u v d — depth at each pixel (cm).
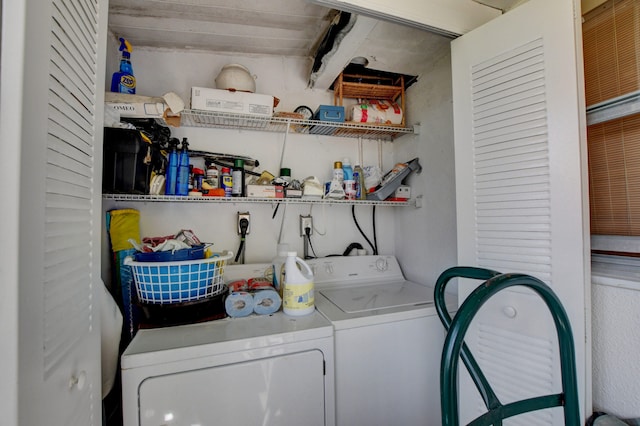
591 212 111
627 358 89
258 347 108
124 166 129
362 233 220
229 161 184
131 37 172
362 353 127
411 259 206
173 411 97
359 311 137
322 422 115
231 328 117
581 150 92
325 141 213
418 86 199
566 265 93
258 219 196
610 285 93
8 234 38
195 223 183
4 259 38
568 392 74
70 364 58
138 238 159
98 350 75
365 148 223
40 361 45
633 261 99
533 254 101
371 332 129
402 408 133
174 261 120
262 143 198
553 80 97
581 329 90
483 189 116
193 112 155
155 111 141
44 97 46
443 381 58
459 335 59
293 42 186
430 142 187
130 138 129
